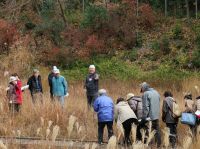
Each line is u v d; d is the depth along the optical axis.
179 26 44.06
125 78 36.53
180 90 31.09
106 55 42.03
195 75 36.56
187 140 8.67
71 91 28.28
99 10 44.53
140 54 41.81
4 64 39.31
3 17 48.59
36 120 17.66
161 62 40.38
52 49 42.09
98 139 15.34
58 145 11.30
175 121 15.71
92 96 20.91
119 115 15.12
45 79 32.66
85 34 44.00
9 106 18.41
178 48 41.62
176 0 48.25
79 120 18.41
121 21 44.94
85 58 41.44
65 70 39.81
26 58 41.03
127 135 14.97
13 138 11.58
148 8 46.19
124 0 46.41
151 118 15.30
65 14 48.53
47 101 19.20
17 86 18.73
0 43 42.81
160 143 15.02
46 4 47.94
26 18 47.66
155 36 44.06
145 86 15.88
